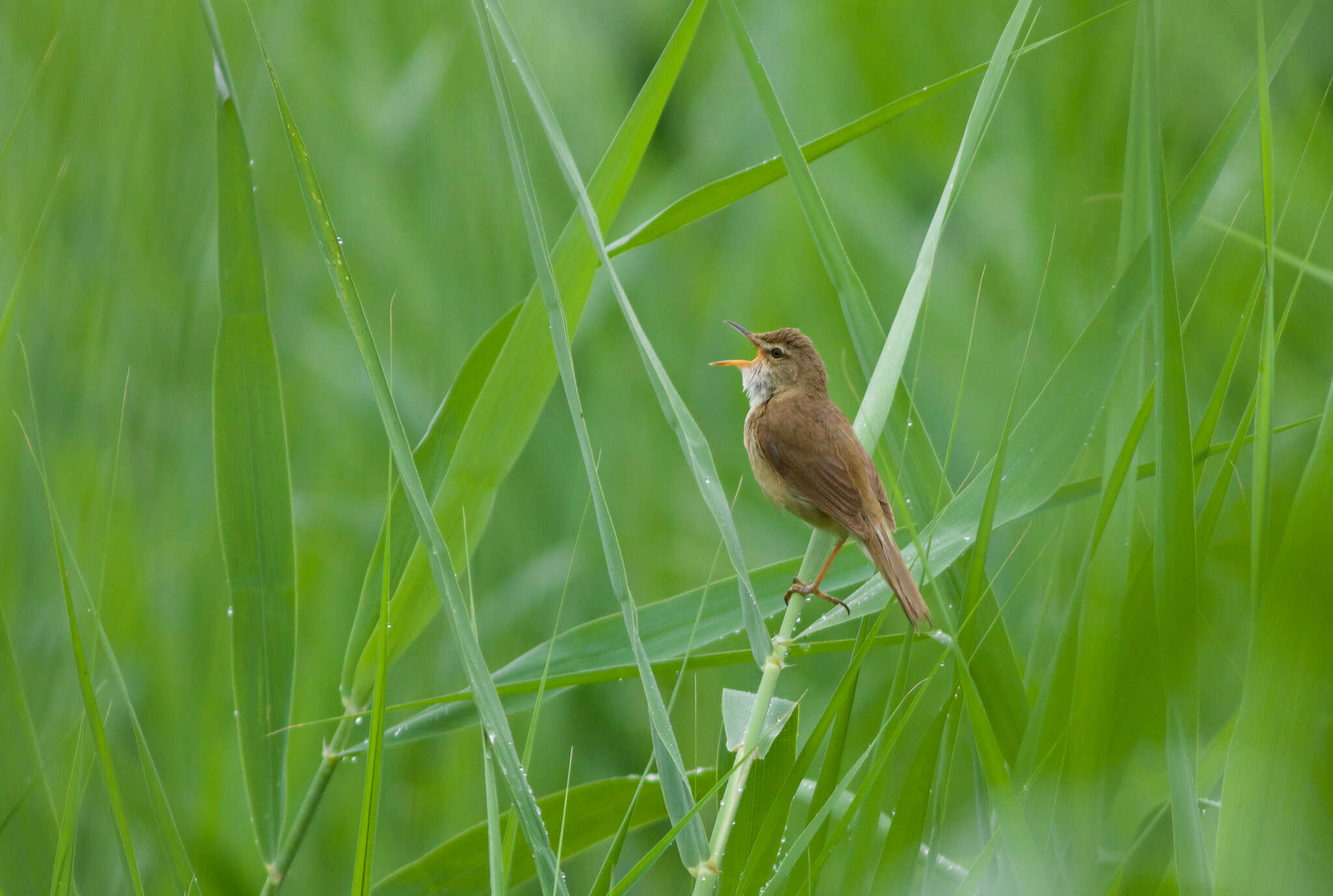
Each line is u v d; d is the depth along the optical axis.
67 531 9.25
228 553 6.54
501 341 6.98
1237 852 4.93
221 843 9.03
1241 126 6.05
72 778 5.77
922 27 13.53
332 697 10.11
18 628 8.86
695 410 12.14
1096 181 12.20
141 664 9.57
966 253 12.69
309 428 11.62
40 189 10.12
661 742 5.27
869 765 6.92
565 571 10.48
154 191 10.88
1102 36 12.52
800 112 13.16
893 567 6.71
